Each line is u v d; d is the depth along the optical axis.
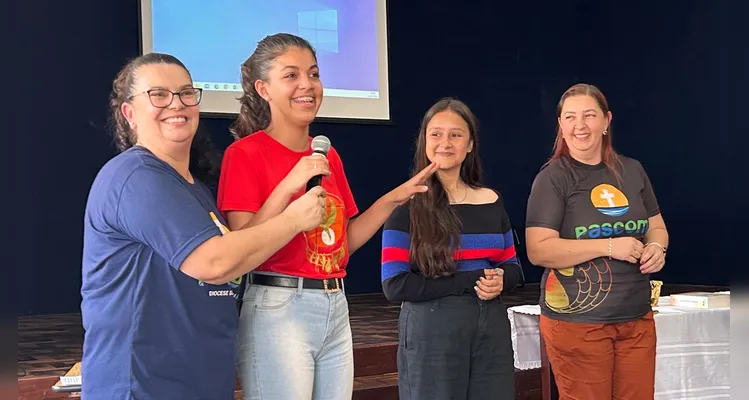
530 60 8.14
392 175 7.30
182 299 1.52
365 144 7.14
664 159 7.71
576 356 2.37
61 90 5.87
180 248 1.45
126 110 1.61
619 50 8.06
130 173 1.48
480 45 7.84
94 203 1.51
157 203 1.46
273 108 1.84
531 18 8.14
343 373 1.85
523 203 8.10
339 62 6.80
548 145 8.25
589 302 2.35
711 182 7.32
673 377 3.06
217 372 1.57
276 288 1.76
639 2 7.88
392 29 7.30
